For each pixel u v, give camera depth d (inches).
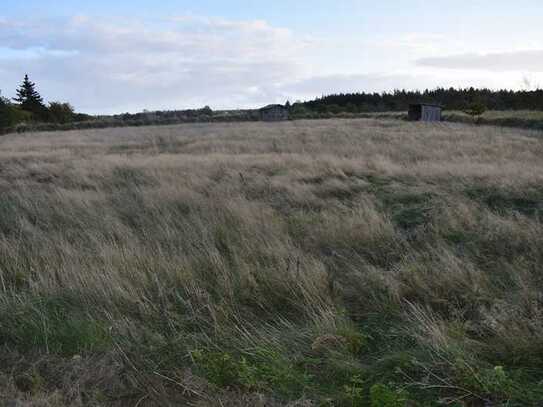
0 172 553.9
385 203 336.8
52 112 2741.1
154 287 188.9
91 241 243.9
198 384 128.6
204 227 262.7
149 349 145.5
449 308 164.7
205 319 166.6
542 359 130.3
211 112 3006.9
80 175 484.4
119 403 126.0
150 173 476.4
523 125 1464.1
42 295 186.9
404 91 3823.8
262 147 789.9
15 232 279.3
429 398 121.5
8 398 124.3
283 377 128.2
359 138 906.1
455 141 805.2
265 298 183.2
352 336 149.3
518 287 175.3
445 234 247.6
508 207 304.8
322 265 202.8
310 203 341.1
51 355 145.7
